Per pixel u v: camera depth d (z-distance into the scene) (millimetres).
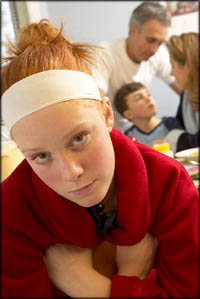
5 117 379
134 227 502
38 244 516
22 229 493
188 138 1172
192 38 1195
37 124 340
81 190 370
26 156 375
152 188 516
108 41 1184
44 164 367
